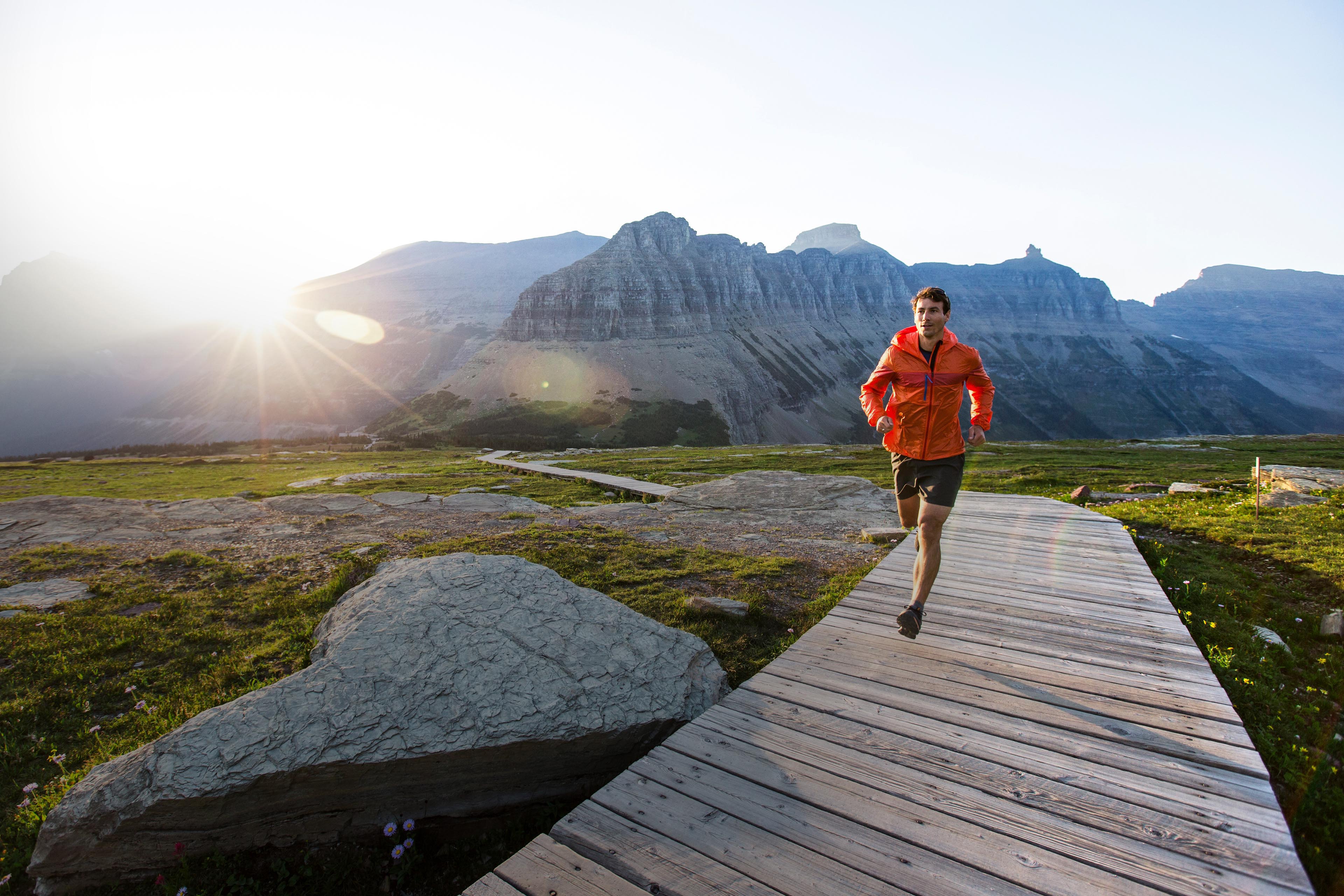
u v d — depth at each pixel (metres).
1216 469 33.09
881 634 6.83
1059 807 3.89
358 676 5.66
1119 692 5.36
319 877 4.87
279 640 9.30
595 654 6.45
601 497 23.98
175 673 8.45
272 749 4.85
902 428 6.07
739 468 38.88
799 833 3.77
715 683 6.67
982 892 3.26
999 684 5.58
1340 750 5.32
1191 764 4.30
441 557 8.22
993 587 8.35
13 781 6.37
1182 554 11.19
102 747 6.79
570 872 3.53
